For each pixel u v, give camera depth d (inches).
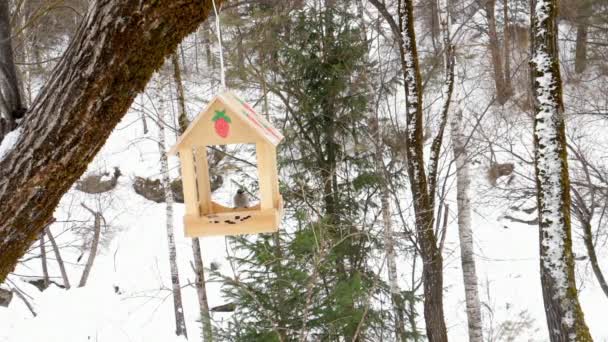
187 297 792.3
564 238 361.4
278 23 549.0
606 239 673.0
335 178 555.5
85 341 722.2
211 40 589.3
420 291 754.8
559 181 362.9
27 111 121.2
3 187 121.7
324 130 562.6
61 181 123.3
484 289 741.9
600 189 557.9
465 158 533.6
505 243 810.8
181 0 108.6
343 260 509.4
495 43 793.6
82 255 893.8
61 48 831.7
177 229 934.4
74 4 482.9
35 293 816.3
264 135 169.0
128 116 1126.4
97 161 1016.9
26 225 127.4
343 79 546.0
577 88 786.8
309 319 402.3
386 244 447.5
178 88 558.9
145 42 110.8
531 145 799.7
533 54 368.8
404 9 444.5
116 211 964.0
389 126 574.9
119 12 107.5
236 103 176.4
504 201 813.9
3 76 128.6
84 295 807.1
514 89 787.4
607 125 763.4
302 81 571.8
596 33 868.6
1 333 739.4
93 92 113.7
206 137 168.1
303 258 399.2
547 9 361.4
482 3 622.5
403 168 533.6
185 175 169.3
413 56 445.7
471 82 895.7
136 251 897.5
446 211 477.1
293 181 540.1
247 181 659.4
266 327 398.3
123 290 825.5
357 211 556.7
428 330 456.8
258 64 573.3
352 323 407.5
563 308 354.9
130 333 731.4
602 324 652.1
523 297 717.9
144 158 1024.2
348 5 588.4
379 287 499.5
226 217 171.5
